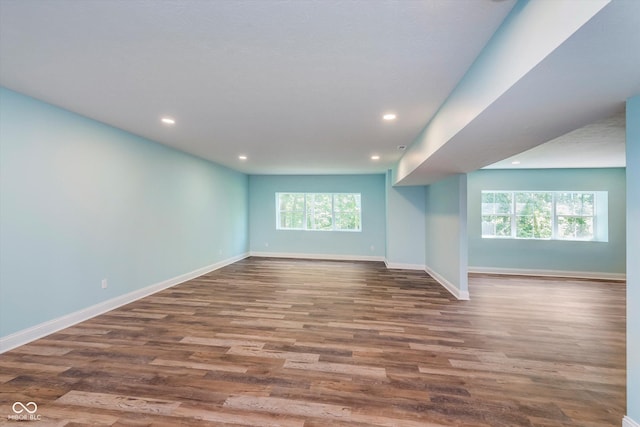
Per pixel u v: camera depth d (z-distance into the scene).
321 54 1.88
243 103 2.75
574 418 1.84
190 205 5.47
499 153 3.02
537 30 1.22
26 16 1.51
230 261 7.20
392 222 6.84
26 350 2.61
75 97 2.68
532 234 6.52
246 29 1.62
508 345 2.86
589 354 2.70
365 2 1.39
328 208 8.21
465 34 1.64
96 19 1.54
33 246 2.79
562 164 5.82
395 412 1.87
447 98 2.55
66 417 1.78
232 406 1.91
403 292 4.77
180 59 1.97
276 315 3.63
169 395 2.01
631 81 1.38
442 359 2.56
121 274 3.88
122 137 3.82
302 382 2.19
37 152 2.80
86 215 3.34
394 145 4.40
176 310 3.76
